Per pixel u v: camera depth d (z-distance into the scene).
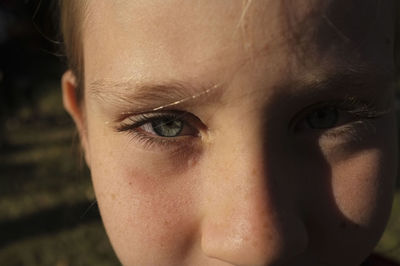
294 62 0.16
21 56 0.87
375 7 0.18
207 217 0.18
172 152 0.18
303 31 0.16
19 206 0.69
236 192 0.17
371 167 0.19
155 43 0.16
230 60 0.16
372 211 0.19
